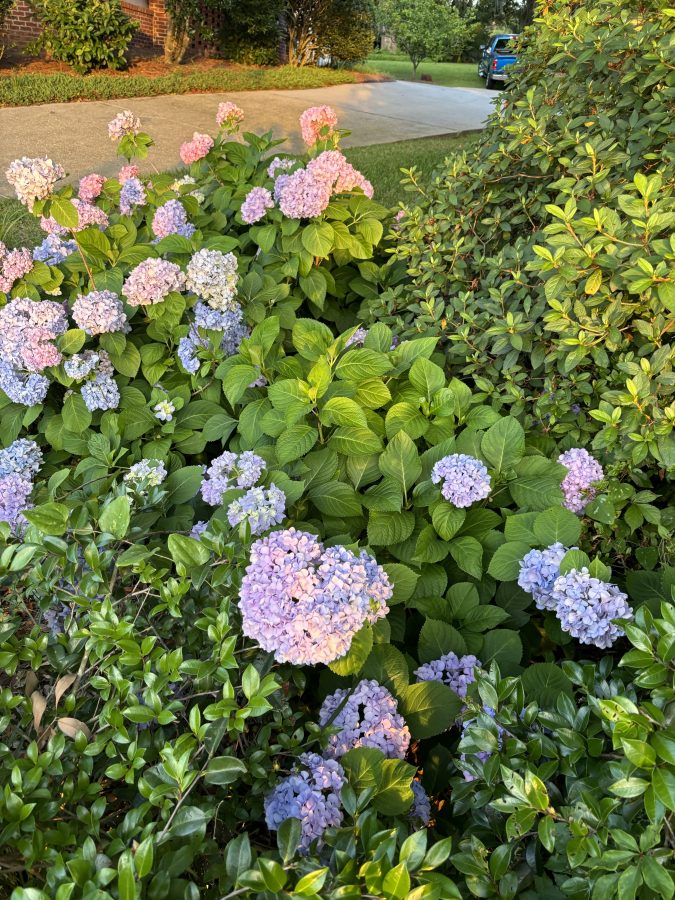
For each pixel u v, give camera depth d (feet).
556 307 7.70
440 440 8.27
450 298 10.70
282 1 58.75
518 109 11.08
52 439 9.43
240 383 8.86
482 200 10.69
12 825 3.93
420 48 86.02
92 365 9.29
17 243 18.42
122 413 9.36
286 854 3.75
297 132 36.52
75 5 42.88
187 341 9.68
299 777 4.82
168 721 4.71
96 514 6.43
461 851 4.42
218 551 5.74
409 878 3.39
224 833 5.01
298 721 6.15
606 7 9.96
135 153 13.39
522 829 4.12
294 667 5.99
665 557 7.22
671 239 6.57
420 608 7.05
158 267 9.30
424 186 13.02
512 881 4.15
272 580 5.05
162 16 54.75
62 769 4.54
